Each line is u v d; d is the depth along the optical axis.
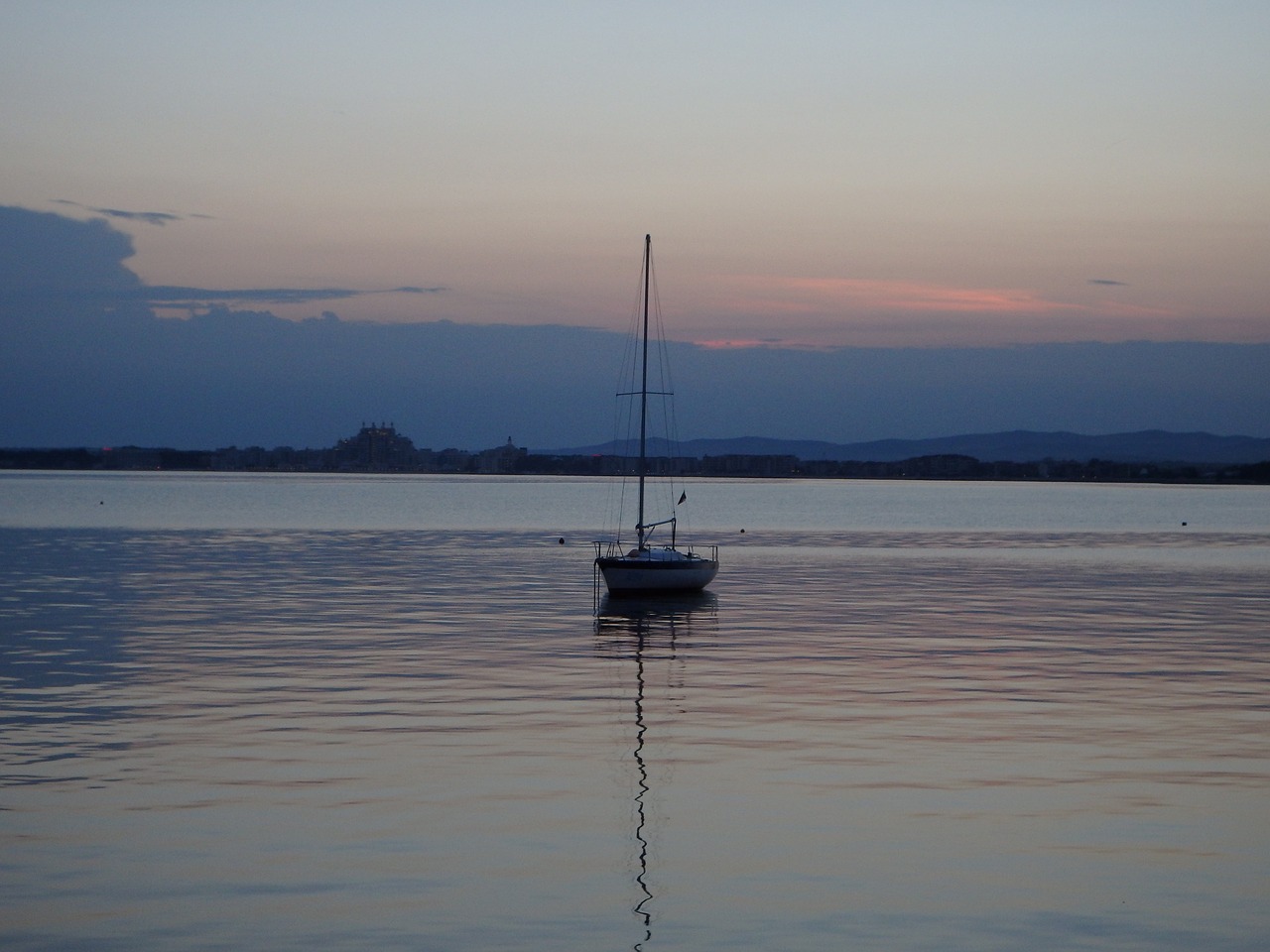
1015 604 53.53
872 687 32.56
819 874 18.39
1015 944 16.00
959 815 21.06
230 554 80.31
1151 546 96.88
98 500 191.12
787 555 85.94
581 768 24.03
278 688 31.84
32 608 49.25
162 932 16.20
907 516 168.38
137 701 29.98
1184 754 25.12
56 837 19.67
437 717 28.48
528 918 16.73
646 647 40.03
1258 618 48.19
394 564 73.69
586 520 140.00
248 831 20.05
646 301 63.78
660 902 17.30
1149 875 18.31
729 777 23.36
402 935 16.17
